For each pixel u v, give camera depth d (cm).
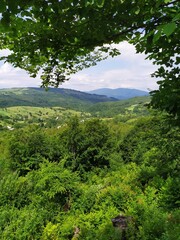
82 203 2059
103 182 2667
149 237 1012
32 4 262
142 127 3950
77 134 3728
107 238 1284
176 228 886
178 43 345
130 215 1395
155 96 408
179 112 397
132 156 3581
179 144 597
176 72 431
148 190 1658
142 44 395
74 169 3681
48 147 3534
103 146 3831
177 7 266
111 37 335
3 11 243
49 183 2127
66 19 290
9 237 1268
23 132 3625
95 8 280
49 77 439
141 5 279
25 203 1855
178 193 1261
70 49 365
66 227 1694
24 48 355
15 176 2052
